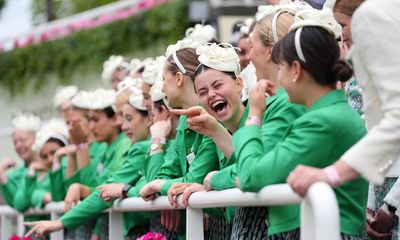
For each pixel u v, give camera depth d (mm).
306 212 7449
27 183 17391
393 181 10828
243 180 8312
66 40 29359
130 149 13672
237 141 8555
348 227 8477
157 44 27125
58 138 17484
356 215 8594
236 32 15648
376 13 8008
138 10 27812
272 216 8695
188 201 9938
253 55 10062
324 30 8562
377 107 8297
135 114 14227
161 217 11883
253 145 8445
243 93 11344
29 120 19984
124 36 28031
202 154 11109
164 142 12578
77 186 14711
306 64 8438
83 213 13500
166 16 26922
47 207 16281
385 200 10273
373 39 7977
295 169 7531
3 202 22359
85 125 16125
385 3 8055
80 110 16047
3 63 31359
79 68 29062
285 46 8539
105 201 12805
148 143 13633
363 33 8047
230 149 9969
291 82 8539
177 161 12039
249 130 8555
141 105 14195
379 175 7566
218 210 11070
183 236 11977
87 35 29000
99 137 15797
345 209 8523
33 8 44969
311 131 8211
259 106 8703
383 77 7895
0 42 31859
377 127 7672
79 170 15867
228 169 9305
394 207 10242
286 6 10086
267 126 9219
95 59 28516
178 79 11781
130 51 27969
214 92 10289
